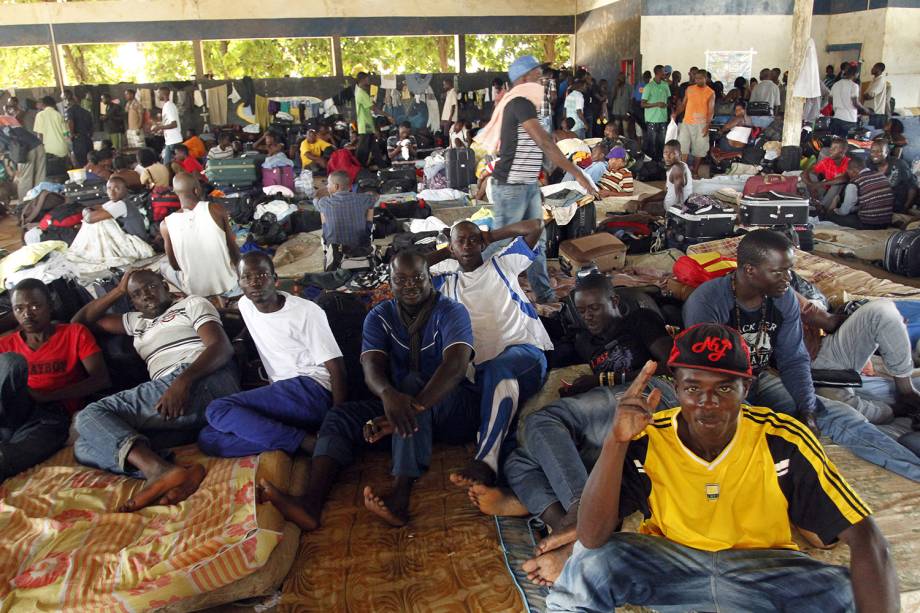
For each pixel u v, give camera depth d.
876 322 3.31
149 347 3.59
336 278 5.47
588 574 2.04
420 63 17.95
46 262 6.02
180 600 2.46
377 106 17.09
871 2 15.51
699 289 3.13
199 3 16.34
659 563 1.99
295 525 2.84
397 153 12.78
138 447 3.02
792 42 9.30
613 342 3.28
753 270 2.85
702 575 1.98
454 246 3.55
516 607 2.37
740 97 13.73
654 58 14.83
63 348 3.56
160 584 2.42
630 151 11.71
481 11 17.36
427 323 3.14
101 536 2.65
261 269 3.24
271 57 17.58
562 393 3.35
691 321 3.10
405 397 2.87
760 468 1.90
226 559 2.47
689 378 1.80
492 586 2.46
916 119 11.81
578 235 6.52
